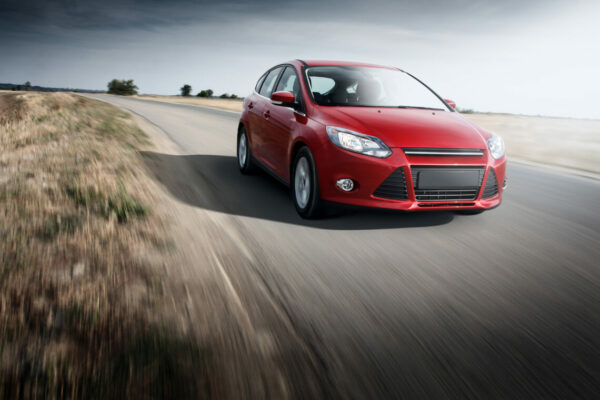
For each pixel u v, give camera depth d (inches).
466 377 67.0
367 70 192.9
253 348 70.3
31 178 153.3
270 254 114.0
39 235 105.3
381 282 101.2
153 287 87.0
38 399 54.6
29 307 74.9
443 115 162.6
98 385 57.7
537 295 98.1
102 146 231.1
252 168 217.8
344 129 137.9
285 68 205.6
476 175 139.2
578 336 80.8
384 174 132.3
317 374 65.3
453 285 101.7
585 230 151.6
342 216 154.1
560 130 733.3
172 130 396.8
